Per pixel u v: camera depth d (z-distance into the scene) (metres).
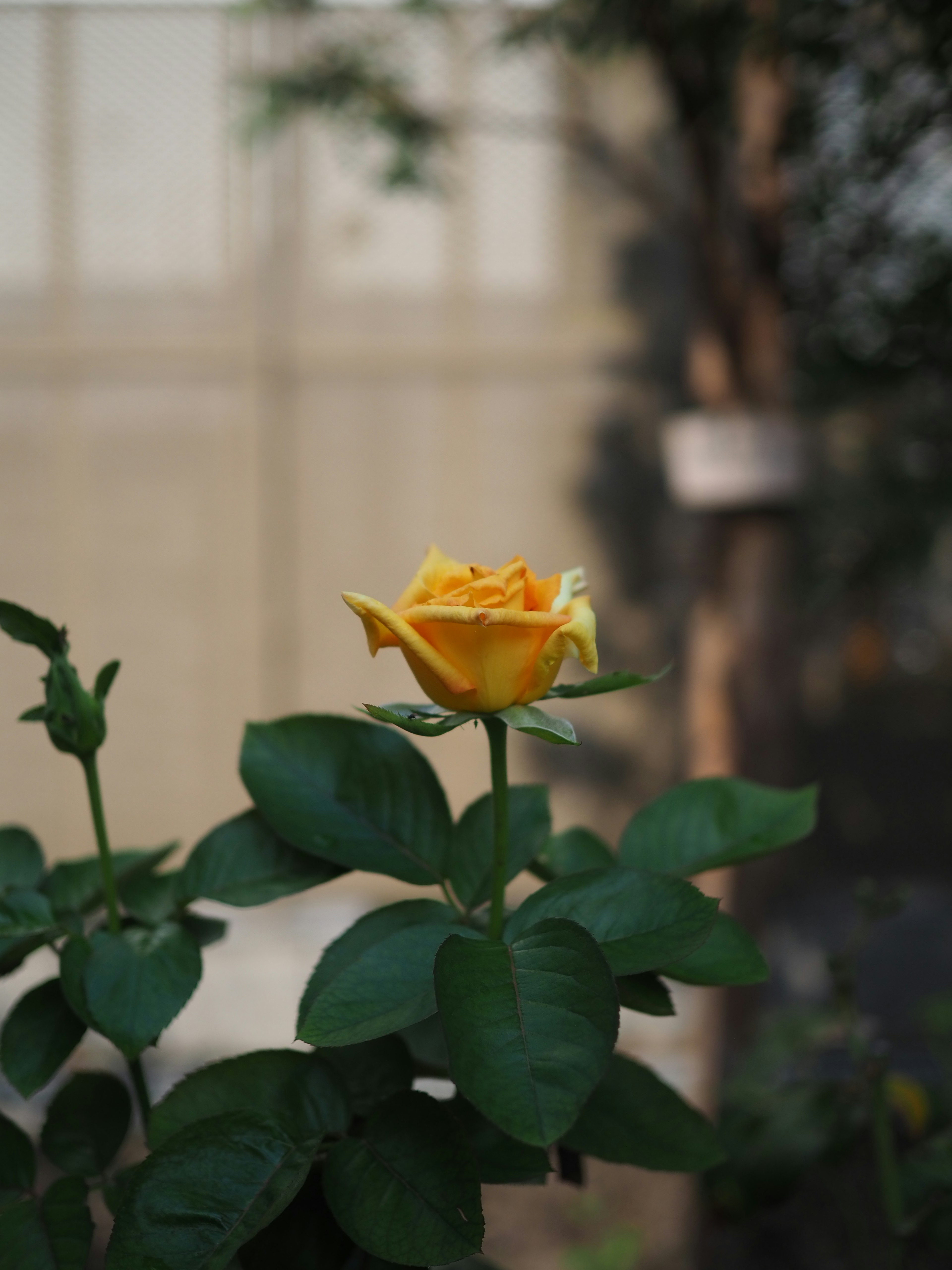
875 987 3.92
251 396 4.51
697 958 0.65
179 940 0.65
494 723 0.59
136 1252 0.50
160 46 4.26
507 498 4.56
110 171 4.37
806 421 3.22
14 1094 3.12
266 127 3.12
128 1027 0.59
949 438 3.34
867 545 3.60
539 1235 2.74
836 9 1.99
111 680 0.67
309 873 0.72
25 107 4.31
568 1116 0.43
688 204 4.21
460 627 0.56
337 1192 0.52
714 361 2.80
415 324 4.52
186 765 4.56
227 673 4.56
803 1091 1.19
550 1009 0.48
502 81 4.16
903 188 2.38
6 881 0.74
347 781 0.72
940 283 2.48
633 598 4.53
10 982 4.02
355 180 4.39
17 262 4.43
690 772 3.10
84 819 4.52
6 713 4.50
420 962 0.55
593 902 0.57
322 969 0.63
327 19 3.48
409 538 4.57
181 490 4.53
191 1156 0.53
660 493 4.51
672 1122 0.67
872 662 4.82
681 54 2.43
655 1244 2.65
